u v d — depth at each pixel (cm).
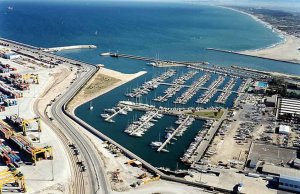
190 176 19088
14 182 17912
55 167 19462
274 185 18238
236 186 18088
